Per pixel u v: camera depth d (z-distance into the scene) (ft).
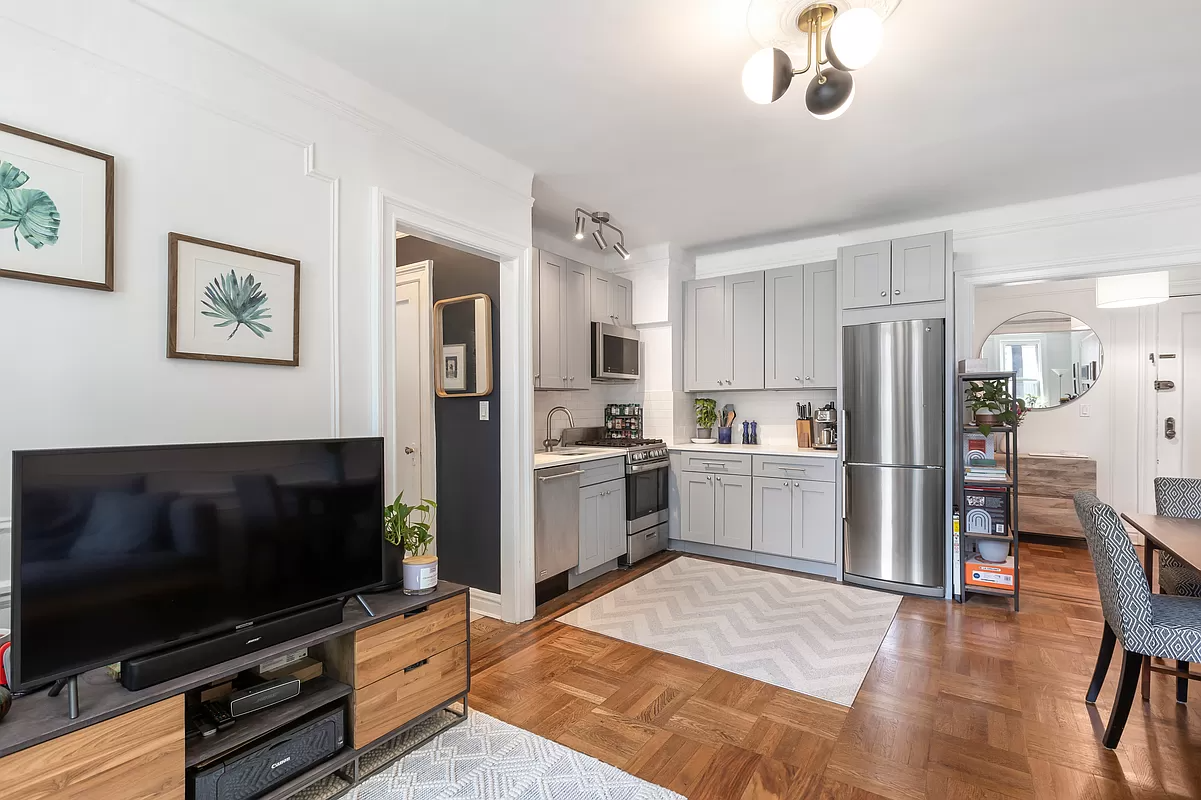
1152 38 6.63
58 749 4.00
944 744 6.66
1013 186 11.31
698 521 15.25
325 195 7.19
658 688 8.05
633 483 14.20
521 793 5.89
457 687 7.15
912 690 7.93
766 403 16.20
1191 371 16.30
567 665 8.79
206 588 5.06
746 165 10.28
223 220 6.16
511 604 10.59
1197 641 6.08
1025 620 10.56
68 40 5.06
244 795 5.18
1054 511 16.56
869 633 9.95
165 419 5.72
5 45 4.74
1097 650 9.23
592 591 12.31
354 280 7.51
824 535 13.33
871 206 12.44
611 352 14.85
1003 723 7.09
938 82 7.59
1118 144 9.45
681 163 10.20
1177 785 5.88
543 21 6.31
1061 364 17.79
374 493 6.48
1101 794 5.76
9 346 4.78
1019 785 5.91
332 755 5.90
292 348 6.77
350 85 7.41
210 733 5.16
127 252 5.44
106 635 4.45
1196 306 16.25
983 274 12.63
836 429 14.20
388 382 7.90
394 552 7.04
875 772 6.16
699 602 11.59
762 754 6.51
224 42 6.13
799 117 8.53
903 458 12.17
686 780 6.07
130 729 4.36
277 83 6.64
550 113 8.41
